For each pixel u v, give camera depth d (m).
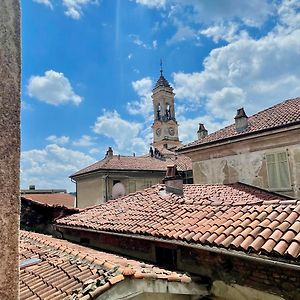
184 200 8.47
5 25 1.49
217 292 5.55
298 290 4.49
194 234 5.83
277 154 13.14
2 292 1.33
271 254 4.39
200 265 5.93
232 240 5.12
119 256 7.15
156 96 63.25
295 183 12.39
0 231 1.36
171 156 34.56
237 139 14.37
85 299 4.09
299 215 5.32
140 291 4.66
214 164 16.20
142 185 26.94
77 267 5.55
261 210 5.97
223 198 10.92
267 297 4.86
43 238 9.12
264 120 15.00
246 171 14.47
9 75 1.48
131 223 7.82
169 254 6.69
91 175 27.02
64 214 12.56
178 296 5.34
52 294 4.55
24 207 12.60
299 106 14.35
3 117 1.44
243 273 5.25
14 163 1.46
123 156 30.53
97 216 9.84
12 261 1.38
